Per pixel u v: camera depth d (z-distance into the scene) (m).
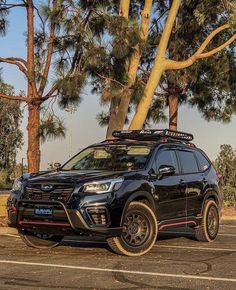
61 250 9.84
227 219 17.72
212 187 11.45
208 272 7.73
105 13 13.70
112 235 8.74
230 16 15.75
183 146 11.12
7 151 58.78
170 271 7.77
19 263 8.34
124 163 9.95
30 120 14.43
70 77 13.26
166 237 12.07
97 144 10.94
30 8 14.30
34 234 9.91
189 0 19.33
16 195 9.29
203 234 11.16
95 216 8.59
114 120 14.73
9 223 9.41
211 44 20.11
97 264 8.29
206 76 21.25
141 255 9.20
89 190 8.68
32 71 14.13
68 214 8.59
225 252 9.74
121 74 13.56
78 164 10.43
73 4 13.80
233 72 21.00
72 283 6.93
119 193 8.84
